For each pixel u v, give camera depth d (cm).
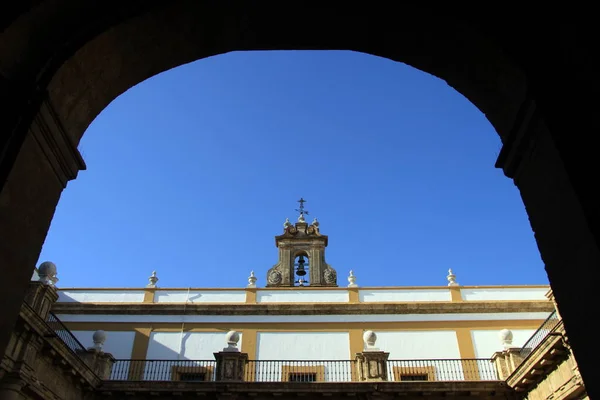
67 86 484
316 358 2234
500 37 479
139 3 495
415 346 2261
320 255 2761
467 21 491
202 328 2319
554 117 434
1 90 440
